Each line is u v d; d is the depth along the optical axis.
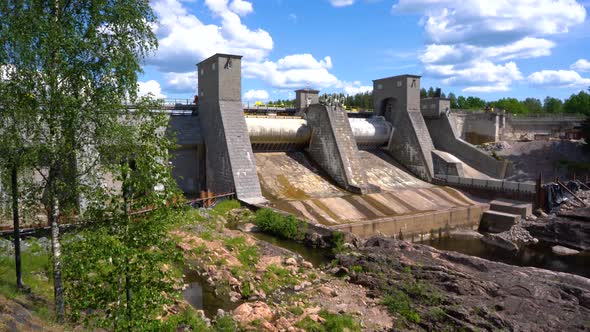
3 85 12.91
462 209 44.19
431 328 19.03
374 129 58.06
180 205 12.72
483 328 18.48
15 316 12.30
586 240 38.19
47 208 14.65
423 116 65.06
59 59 13.15
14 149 13.22
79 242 11.55
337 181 48.53
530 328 18.31
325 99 50.97
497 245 39.75
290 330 17.75
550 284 22.45
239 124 42.94
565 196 48.06
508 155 62.88
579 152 60.19
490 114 68.62
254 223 35.62
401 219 39.25
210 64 43.50
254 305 20.03
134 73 14.40
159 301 11.95
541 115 76.81
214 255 26.47
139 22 14.45
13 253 20.62
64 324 13.62
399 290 22.31
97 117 13.79
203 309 20.33
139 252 11.53
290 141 51.09
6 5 12.84
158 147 12.64
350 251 28.92
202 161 45.91
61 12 13.84
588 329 18.20
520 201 46.53
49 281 19.23
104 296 11.43
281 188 44.66
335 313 20.16
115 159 13.89
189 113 48.44
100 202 12.12
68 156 13.89
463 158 60.25
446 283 22.47
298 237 33.19
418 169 56.19
